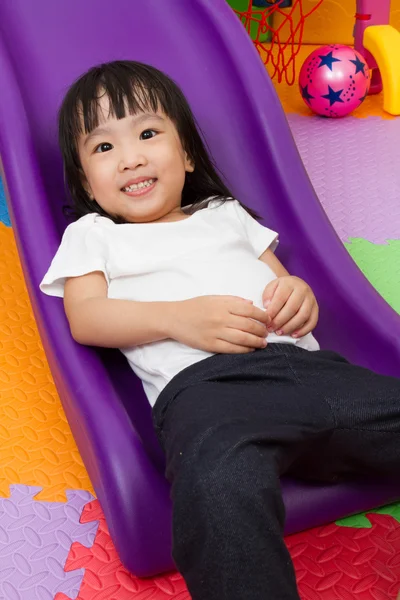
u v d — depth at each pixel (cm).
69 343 102
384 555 98
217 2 139
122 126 109
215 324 94
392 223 180
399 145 219
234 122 135
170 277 105
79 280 105
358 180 199
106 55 133
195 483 77
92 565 99
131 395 109
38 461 116
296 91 264
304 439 85
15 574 98
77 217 119
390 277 160
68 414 108
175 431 84
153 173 109
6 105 121
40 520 106
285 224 128
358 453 90
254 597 73
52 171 125
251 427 82
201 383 92
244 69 134
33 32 131
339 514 100
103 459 91
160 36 137
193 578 76
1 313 149
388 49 237
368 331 114
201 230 111
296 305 102
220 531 75
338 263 121
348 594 93
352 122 236
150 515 90
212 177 122
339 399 89
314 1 302
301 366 95
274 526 75
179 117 114
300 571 96
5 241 172
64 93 129
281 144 130
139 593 95
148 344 100
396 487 101
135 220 111
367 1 243
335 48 235
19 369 135
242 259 109
